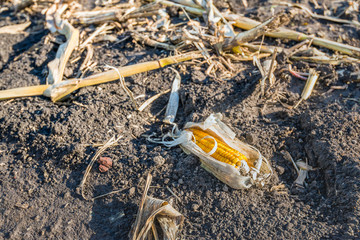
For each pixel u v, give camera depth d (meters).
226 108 0.85
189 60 0.94
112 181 0.76
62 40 1.03
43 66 0.98
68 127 0.82
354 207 0.71
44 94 0.89
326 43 0.98
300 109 0.86
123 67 0.91
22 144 0.82
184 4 1.07
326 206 0.73
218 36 0.96
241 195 0.74
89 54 0.97
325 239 0.69
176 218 0.71
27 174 0.78
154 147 0.80
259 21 1.05
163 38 0.99
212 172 0.76
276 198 0.75
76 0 1.14
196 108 0.85
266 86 0.88
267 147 0.80
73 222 0.73
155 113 0.87
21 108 0.87
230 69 0.92
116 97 0.88
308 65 0.93
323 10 1.11
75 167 0.78
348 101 0.87
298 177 0.77
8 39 1.08
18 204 0.75
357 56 0.96
